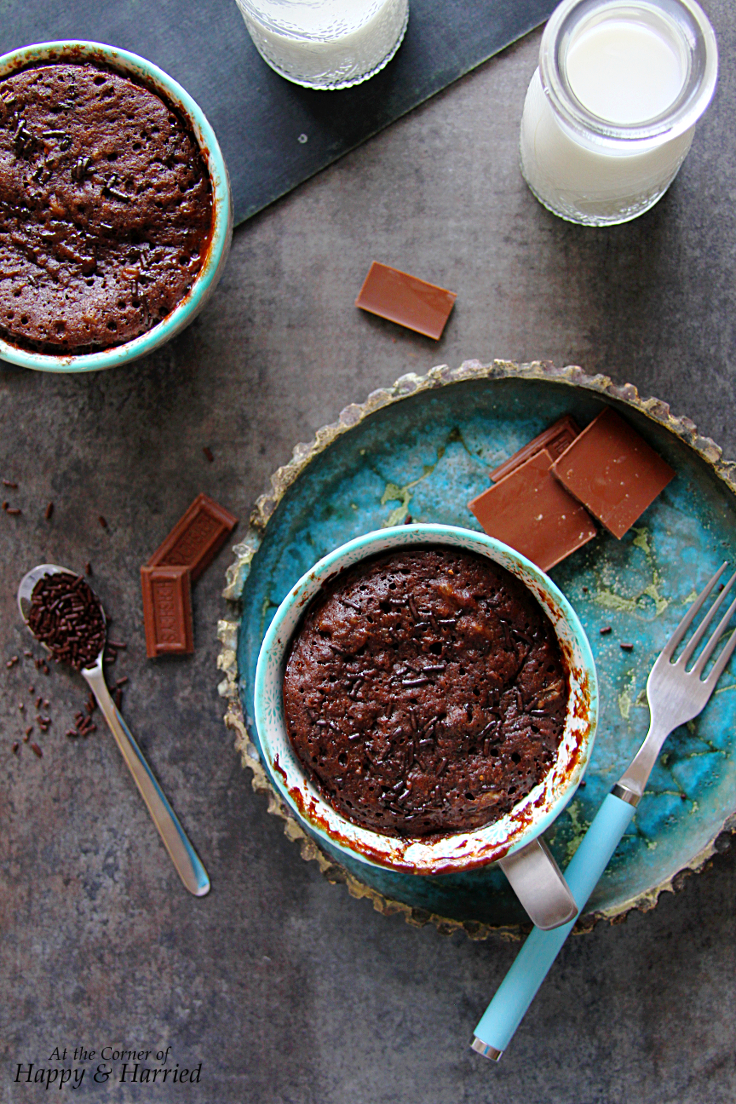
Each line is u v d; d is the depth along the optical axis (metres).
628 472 0.47
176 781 0.52
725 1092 0.51
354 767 0.45
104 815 0.52
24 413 0.52
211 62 0.50
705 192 0.51
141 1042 0.52
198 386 0.52
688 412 0.51
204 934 0.52
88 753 0.52
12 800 0.52
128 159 0.47
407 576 0.46
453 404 0.48
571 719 0.45
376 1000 0.52
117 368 0.52
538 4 0.50
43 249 0.47
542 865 0.44
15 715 0.52
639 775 0.47
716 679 0.47
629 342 0.51
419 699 0.45
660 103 0.46
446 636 0.45
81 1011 0.52
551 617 0.45
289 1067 0.52
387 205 0.51
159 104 0.47
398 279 0.51
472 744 0.45
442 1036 0.51
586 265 0.51
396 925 0.52
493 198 0.51
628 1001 0.51
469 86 0.51
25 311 0.47
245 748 0.48
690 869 0.47
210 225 0.47
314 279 0.51
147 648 0.51
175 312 0.47
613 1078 0.51
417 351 0.51
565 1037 0.51
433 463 0.49
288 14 0.46
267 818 0.52
